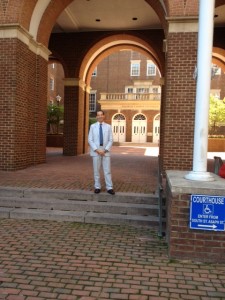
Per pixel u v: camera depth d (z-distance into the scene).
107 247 4.75
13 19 9.03
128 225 5.83
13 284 3.54
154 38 15.31
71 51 15.89
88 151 19.09
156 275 3.86
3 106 9.17
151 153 19.53
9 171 9.23
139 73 41.53
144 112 36.69
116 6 12.92
